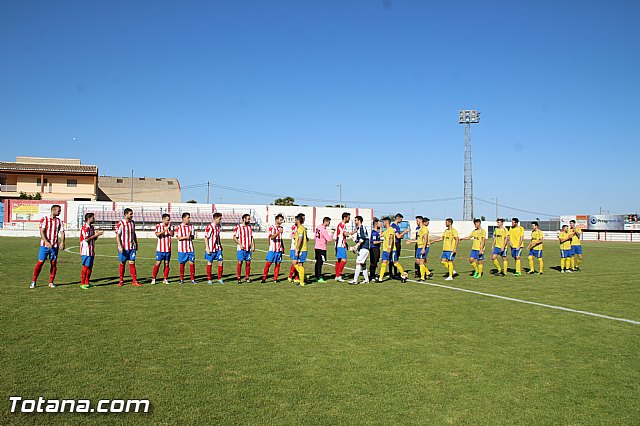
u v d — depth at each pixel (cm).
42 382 507
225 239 4722
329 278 1514
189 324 787
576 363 600
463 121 6175
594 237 6009
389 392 494
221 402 461
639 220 6450
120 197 7256
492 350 652
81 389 489
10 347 631
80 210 5225
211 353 618
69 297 1042
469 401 475
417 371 560
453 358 612
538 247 1716
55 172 5722
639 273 1720
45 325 762
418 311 926
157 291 1163
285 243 3856
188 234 1335
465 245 4009
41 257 1166
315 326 784
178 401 462
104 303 975
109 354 606
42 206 5041
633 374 562
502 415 445
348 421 425
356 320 835
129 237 1262
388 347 659
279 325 788
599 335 745
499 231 1669
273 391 491
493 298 1098
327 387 505
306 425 415
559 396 493
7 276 1395
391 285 1341
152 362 577
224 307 950
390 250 1416
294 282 1389
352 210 6328
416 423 424
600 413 453
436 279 1505
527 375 554
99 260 2033
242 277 1492
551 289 1266
